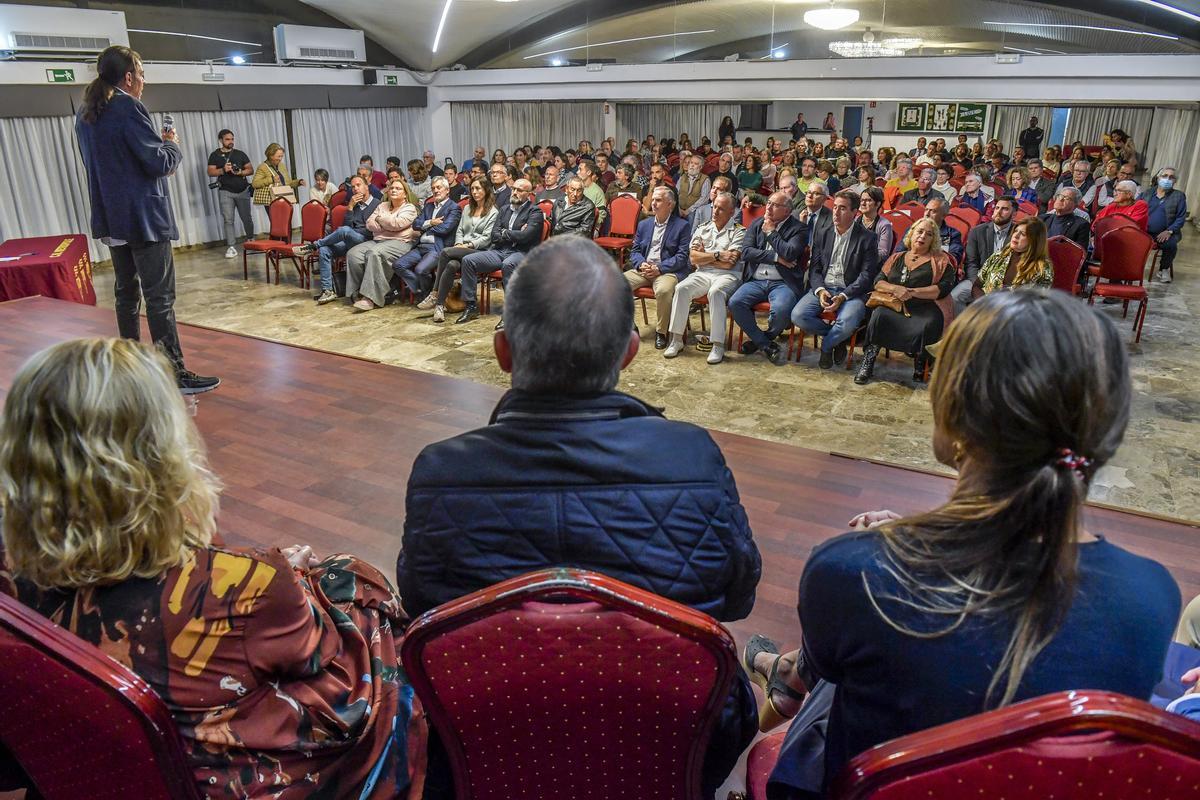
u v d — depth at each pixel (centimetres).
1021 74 956
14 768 106
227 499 252
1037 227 448
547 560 94
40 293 529
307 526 236
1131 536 230
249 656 96
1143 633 69
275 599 97
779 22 1068
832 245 484
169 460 90
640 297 541
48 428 86
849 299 475
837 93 1050
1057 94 950
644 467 94
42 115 844
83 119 311
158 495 89
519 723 90
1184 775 61
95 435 86
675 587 95
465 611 81
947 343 74
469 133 1355
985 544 69
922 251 452
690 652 83
